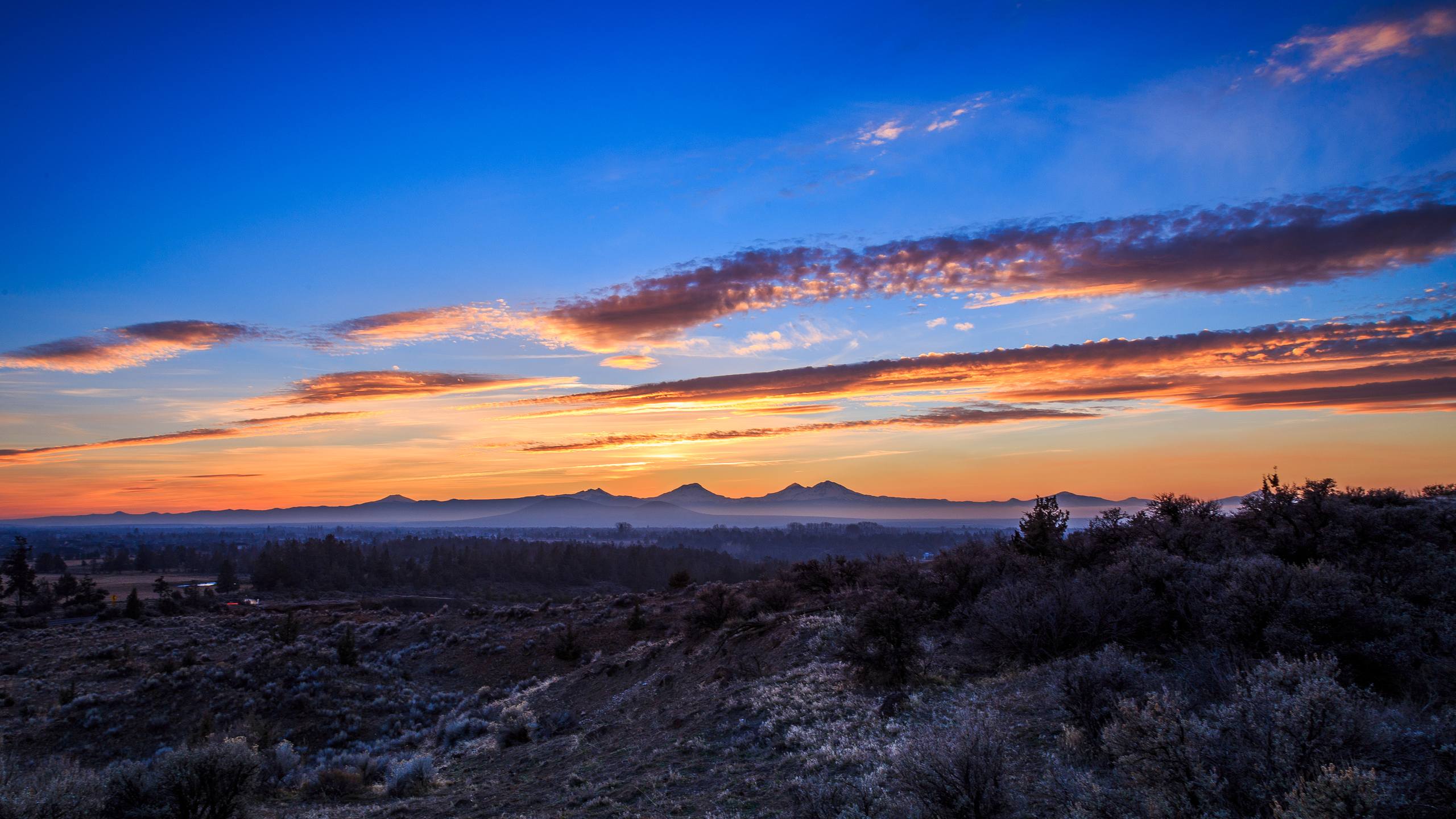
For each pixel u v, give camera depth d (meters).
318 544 147.25
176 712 30.11
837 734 12.63
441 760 22.27
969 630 16.06
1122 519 20.58
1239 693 6.54
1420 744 5.79
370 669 37.72
